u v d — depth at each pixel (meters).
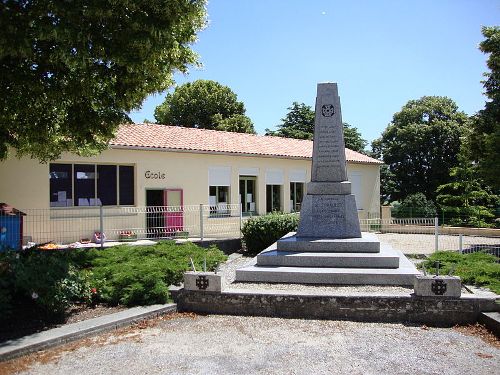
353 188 28.00
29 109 8.88
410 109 38.38
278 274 9.23
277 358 5.66
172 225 17.12
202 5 9.15
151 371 5.25
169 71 9.67
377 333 6.70
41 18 7.64
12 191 14.71
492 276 9.07
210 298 7.90
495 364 5.46
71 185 16.08
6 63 8.20
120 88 9.29
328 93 11.31
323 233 11.04
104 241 15.57
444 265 10.20
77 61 7.75
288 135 43.06
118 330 6.81
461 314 7.21
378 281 8.89
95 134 10.63
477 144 18.62
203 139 21.84
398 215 28.53
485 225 25.09
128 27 8.11
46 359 5.60
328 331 6.80
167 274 8.54
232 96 40.41
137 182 17.78
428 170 37.00
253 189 22.66
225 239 16.08
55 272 7.32
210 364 5.46
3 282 6.65
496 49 17.72
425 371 5.25
